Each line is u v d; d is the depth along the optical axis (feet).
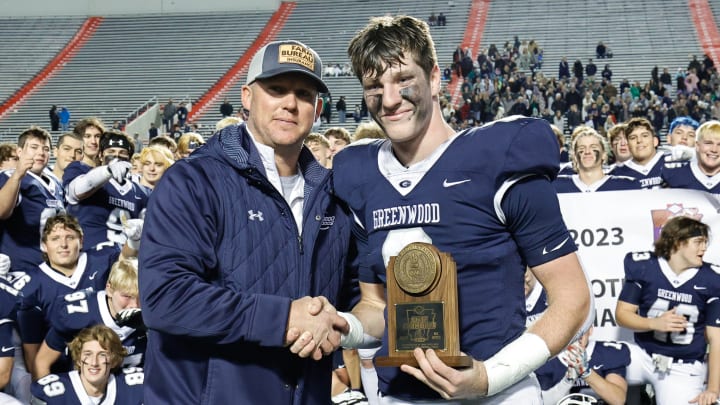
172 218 8.37
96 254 19.88
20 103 115.24
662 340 16.90
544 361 7.94
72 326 16.08
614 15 120.78
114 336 15.20
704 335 16.79
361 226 8.93
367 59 8.14
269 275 8.64
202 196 8.50
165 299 8.11
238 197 8.66
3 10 137.39
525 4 127.24
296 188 9.21
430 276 7.86
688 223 16.67
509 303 8.21
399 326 7.98
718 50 108.47
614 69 107.45
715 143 21.86
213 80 117.80
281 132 8.78
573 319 8.00
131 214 22.56
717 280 16.61
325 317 8.19
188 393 8.45
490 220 8.11
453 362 7.65
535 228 8.05
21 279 16.66
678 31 114.73
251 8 134.51
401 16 8.38
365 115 97.35
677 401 16.74
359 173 8.66
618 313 17.26
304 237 8.90
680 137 27.22
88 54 127.13
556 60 111.86
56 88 118.93
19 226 21.58
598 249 19.16
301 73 8.71
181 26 132.05
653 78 94.27
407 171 8.34
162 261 8.24
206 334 8.09
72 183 21.72
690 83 93.35
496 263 8.13
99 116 111.34
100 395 15.19
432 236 8.18
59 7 137.08
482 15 125.80
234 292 8.22
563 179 23.76
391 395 8.64
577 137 23.57
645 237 19.02
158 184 8.59
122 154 23.16
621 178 23.45
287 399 8.71
